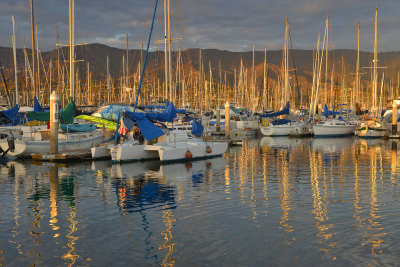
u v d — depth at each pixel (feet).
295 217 40.04
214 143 95.55
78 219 39.91
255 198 48.98
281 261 28.96
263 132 174.09
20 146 87.56
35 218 40.24
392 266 27.94
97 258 29.71
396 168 75.36
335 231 35.40
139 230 36.24
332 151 110.01
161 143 87.86
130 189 55.11
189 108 243.19
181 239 33.76
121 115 89.35
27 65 189.67
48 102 235.81
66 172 70.38
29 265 28.37
